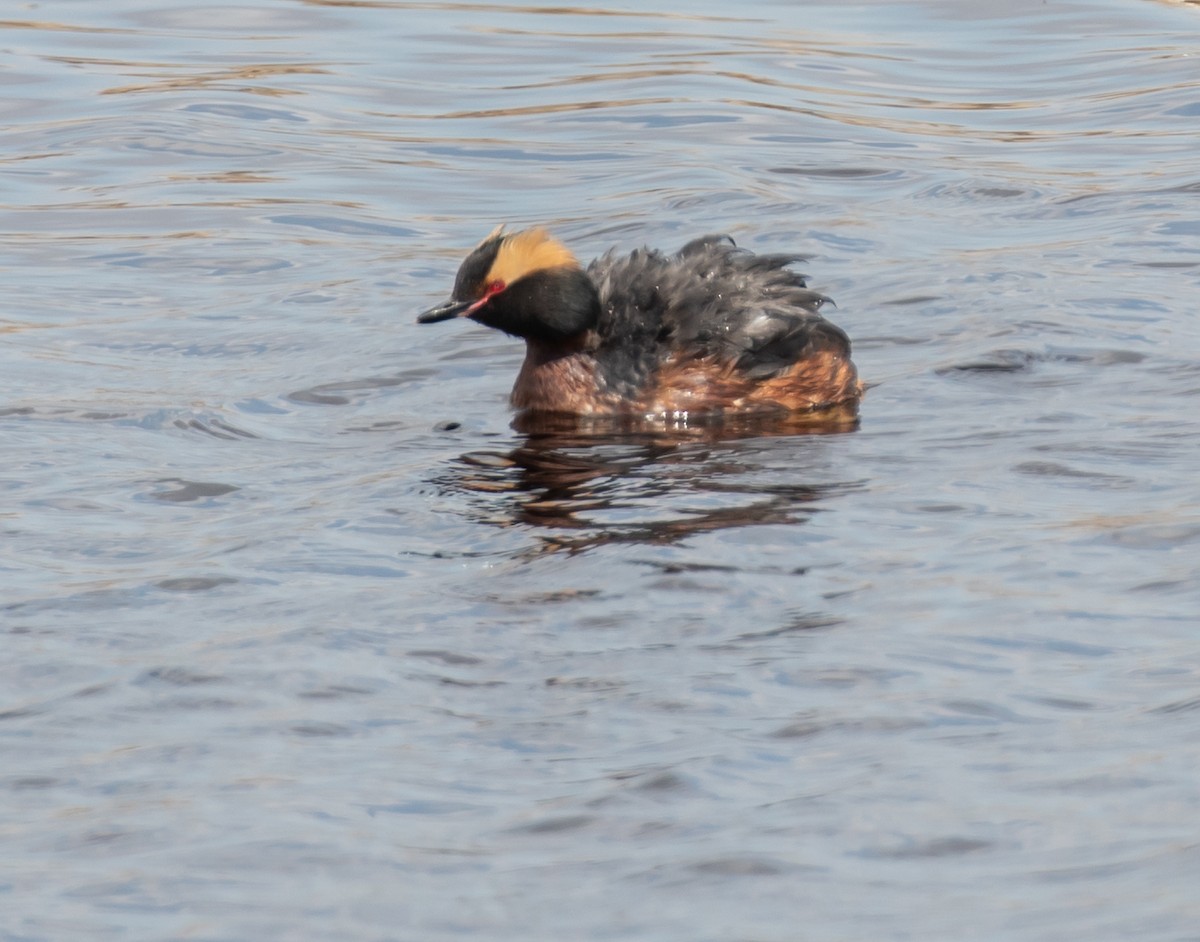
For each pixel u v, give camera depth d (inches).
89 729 371.9
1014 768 344.8
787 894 306.0
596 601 430.0
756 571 447.5
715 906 303.4
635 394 620.1
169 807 340.5
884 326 711.1
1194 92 1104.8
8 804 343.6
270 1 1366.9
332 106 1104.2
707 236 678.5
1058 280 758.5
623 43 1257.4
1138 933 289.0
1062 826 323.6
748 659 395.5
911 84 1156.5
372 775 350.3
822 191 931.3
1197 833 318.3
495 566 457.7
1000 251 811.4
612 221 883.4
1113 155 984.9
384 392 652.1
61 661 403.5
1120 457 539.5
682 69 1181.7
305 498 524.1
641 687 383.2
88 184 954.7
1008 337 680.4
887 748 354.3
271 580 451.5
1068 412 593.0
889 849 319.0
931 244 830.5
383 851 323.6
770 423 605.6
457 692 384.5
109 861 322.7
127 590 446.3
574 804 337.1
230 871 318.7
